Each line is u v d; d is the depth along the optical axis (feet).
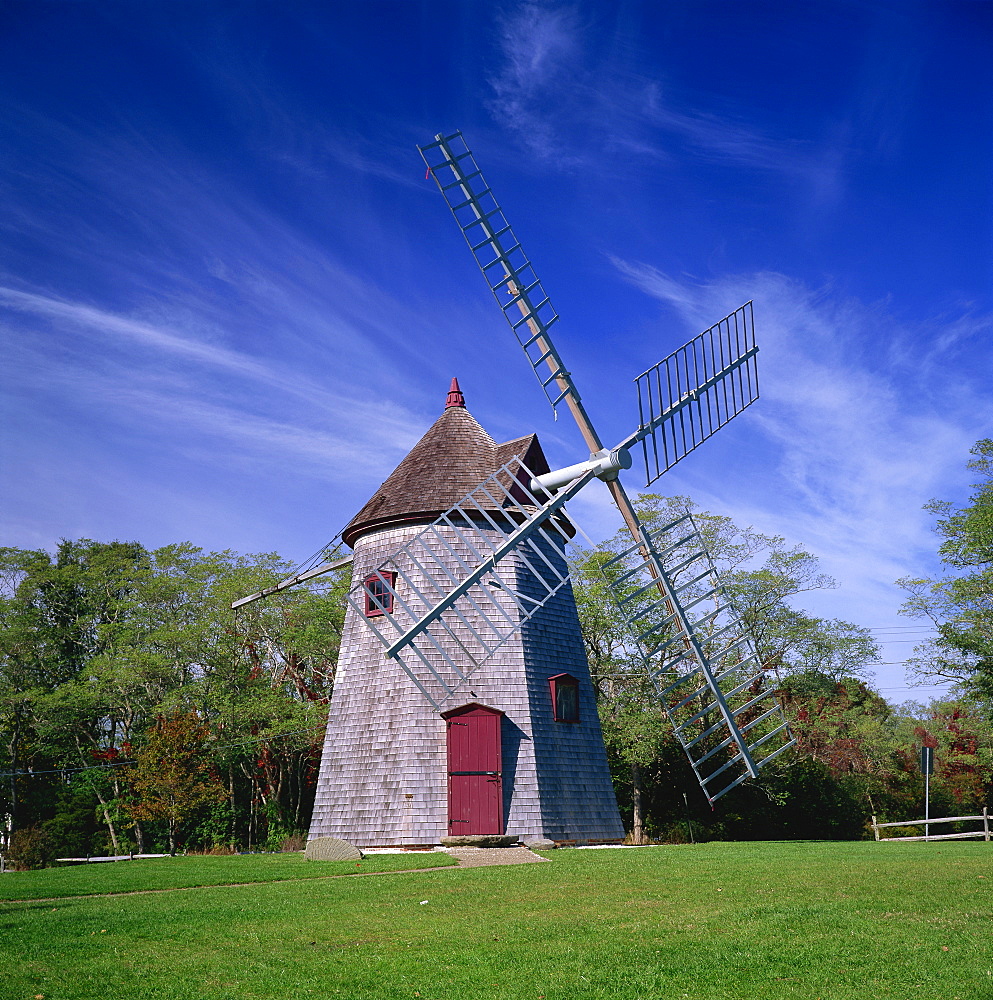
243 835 146.61
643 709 130.00
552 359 76.89
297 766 156.04
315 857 76.28
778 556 147.13
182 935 38.47
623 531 142.51
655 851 76.59
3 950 35.76
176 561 170.40
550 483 77.10
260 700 140.97
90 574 184.03
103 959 34.17
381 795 88.89
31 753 156.56
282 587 115.14
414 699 90.43
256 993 29.45
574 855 73.00
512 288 77.20
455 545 96.07
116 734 171.42
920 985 28.53
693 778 141.49
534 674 93.25
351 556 108.47
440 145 77.20
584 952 33.86
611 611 130.21
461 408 110.01
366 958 33.78
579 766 93.86
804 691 145.18
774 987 28.84
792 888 47.70
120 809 138.82
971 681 136.87
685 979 29.96
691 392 80.53
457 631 92.32
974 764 157.99
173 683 155.12
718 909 42.01
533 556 98.53
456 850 78.89
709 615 76.59
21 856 106.93
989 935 34.60
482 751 88.02
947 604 137.08
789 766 138.72
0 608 173.47
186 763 130.72
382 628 95.61
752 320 87.35
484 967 32.09
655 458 76.74
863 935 35.17
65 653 183.62
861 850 76.13
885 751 154.92
